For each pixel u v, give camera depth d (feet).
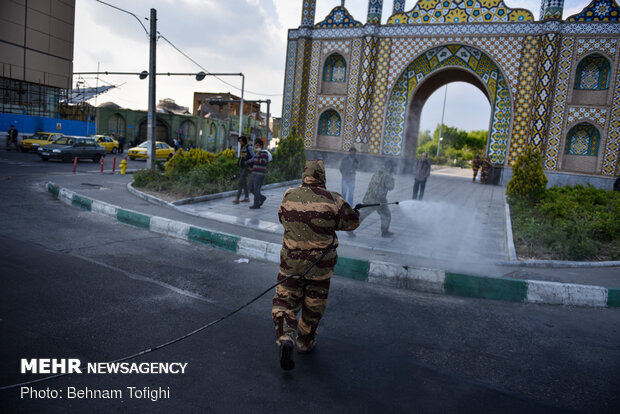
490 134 72.69
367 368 10.39
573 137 69.00
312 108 83.82
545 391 9.84
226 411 8.25
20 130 88.48
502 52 70.49
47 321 11.55
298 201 10.34
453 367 10.75
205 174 40.19
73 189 36.94
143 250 19.70
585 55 66.18
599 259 23.00
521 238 26.09
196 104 197.26
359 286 17.08
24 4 87.51
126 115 142.92
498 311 15.21
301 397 8.92
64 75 98.02
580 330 13.88
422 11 75.25
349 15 80.28
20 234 20.36
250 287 15.84
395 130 78.64
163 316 12.54
